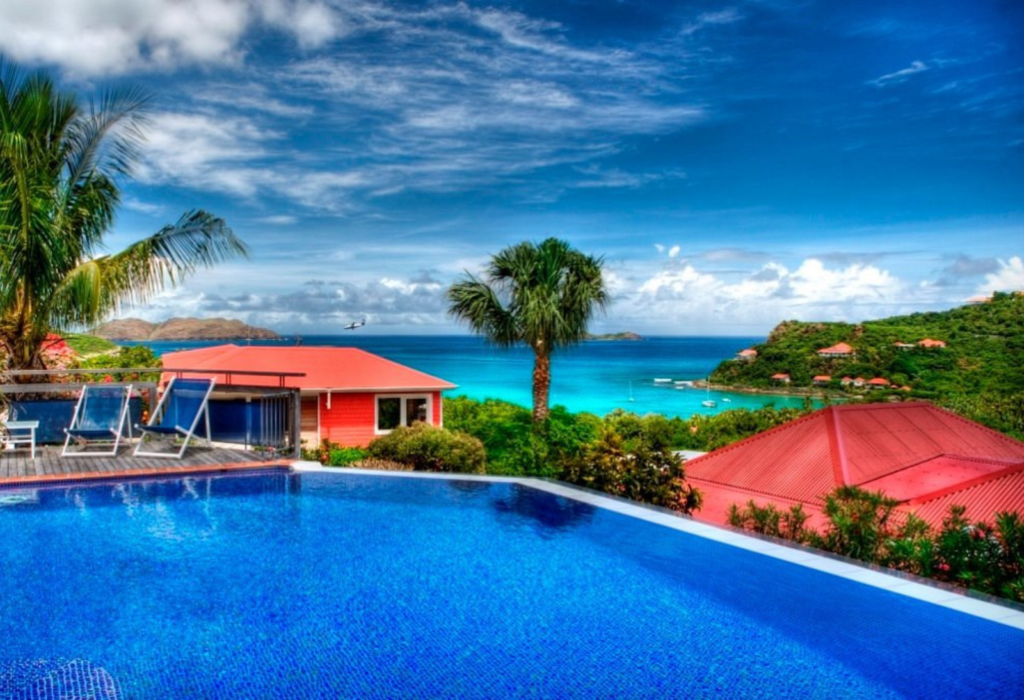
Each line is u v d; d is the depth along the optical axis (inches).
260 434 442.3
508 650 175.0
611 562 243.0
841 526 313.0
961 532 277.6
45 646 175.2
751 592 214.4
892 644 177.8
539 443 663.8
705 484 558.6
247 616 195.0
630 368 4931.1
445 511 311.1
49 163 505.7
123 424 437.4
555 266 749.9
